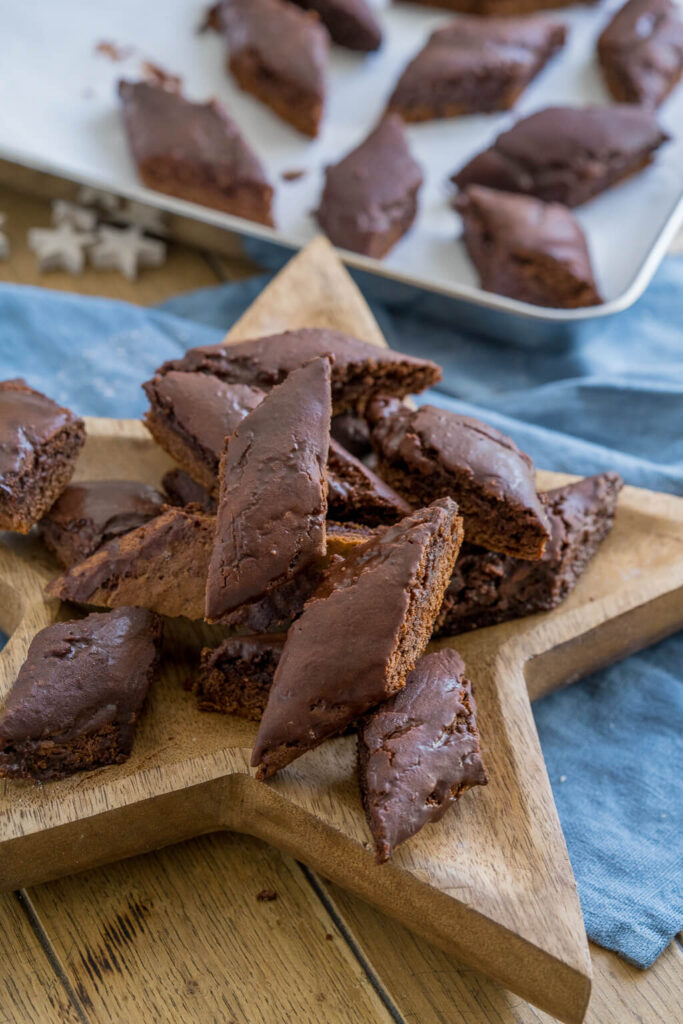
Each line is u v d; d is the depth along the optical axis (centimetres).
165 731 39
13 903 39
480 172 55
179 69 60
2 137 56
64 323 51
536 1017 38
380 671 36
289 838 38
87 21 60
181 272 55
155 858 40
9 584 41
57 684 38
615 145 55
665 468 47
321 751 39
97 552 41
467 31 58
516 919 36
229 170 54
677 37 59
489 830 37
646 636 43
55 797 37
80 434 43
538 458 47
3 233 55
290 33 57
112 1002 38
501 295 53
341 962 38
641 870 40
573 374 52
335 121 58
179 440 42
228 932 39
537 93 60
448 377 52
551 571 41
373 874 37
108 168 56
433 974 38
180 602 40
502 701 40
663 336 53
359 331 47
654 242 53
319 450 39
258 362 43
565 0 62
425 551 37
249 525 38
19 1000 38
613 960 39
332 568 38
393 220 53
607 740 43
